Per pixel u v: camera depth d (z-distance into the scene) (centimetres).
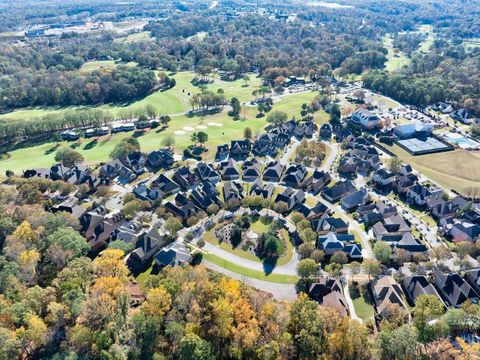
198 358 9212
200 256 14512
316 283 12800
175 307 10844
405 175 19688
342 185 18562
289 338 10006
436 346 10331
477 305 11462
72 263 12125
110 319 10419
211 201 17562
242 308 10519
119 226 16000
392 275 13525
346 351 9825
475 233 15175
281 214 17075
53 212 16475
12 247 12469
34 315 10169
